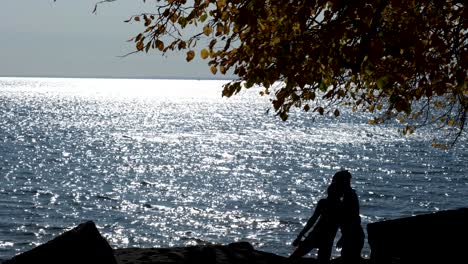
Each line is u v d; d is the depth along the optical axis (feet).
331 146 353.10
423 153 324.39
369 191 208.74
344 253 29.94
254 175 241.35
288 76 18.30
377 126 502.79
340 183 29.89
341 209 29.89
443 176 246.27
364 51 17.31
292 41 18.06
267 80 18.65
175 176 236.63
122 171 249.75
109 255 32.07
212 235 144.46
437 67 18.12
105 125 486.79
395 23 19.57
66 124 491.31
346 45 17.75
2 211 169.78
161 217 163.94
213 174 242.58
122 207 177.47
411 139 396.37
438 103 32.94
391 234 33.04
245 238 141.18
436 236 32.35
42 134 408.87
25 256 30.27
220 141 372.38
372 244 33.78
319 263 30.42
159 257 36.65
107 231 148.56
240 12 17.29
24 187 210.38
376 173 252.83
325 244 30.27
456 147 351.05
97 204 182.09
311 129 473.26
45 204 181.57
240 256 37.42
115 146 340.80
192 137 395.55
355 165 275.80
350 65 18.39
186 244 136.67
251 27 18.49
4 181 222.69
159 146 341.62
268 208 175.83
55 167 261.24
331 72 19.81
